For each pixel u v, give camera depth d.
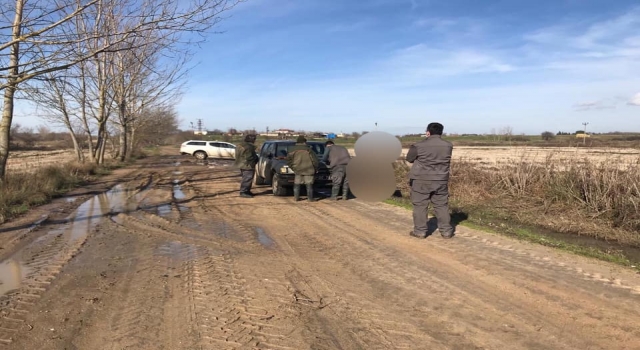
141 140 48.28
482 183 12.15
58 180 13.88
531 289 4.75
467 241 6.89
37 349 3.36
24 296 4.45
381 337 3.62
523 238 7.11
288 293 4.61
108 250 6.29
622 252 6.80
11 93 11.53
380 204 10.77
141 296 4.48
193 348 3.40
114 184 15.69
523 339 3.60
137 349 3.38
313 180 11.37
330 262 5.75
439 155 6.91
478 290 4.73
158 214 9.32
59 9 6.89
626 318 4.00
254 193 13.06
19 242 6.69
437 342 3.54
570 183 10.15
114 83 23.09
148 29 7.28
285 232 7.57
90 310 4.12
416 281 5.02
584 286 4.85
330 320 3.95
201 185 15.35
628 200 8.59
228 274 5.22
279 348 3.41
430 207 10.06
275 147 13.66
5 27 6.78
